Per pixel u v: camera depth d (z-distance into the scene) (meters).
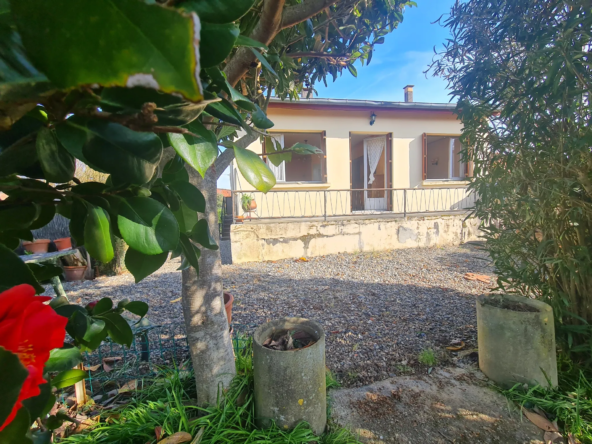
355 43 2.20
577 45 1.38
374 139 8.06
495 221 2.20
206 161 0.45
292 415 1.49
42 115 0.36
